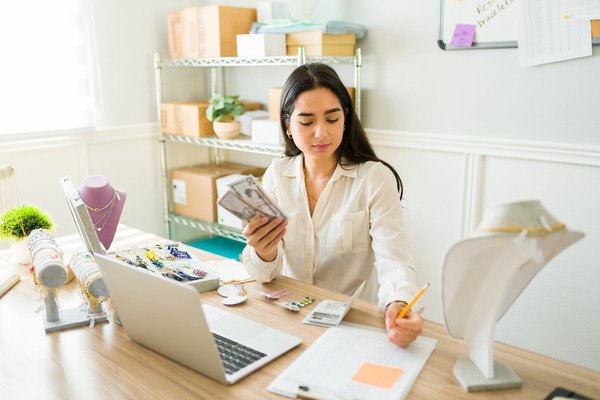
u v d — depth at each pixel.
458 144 2.17
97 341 1.09
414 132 2.29
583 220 1.93
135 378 0.94
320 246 1.51
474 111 2.12
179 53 2.79
